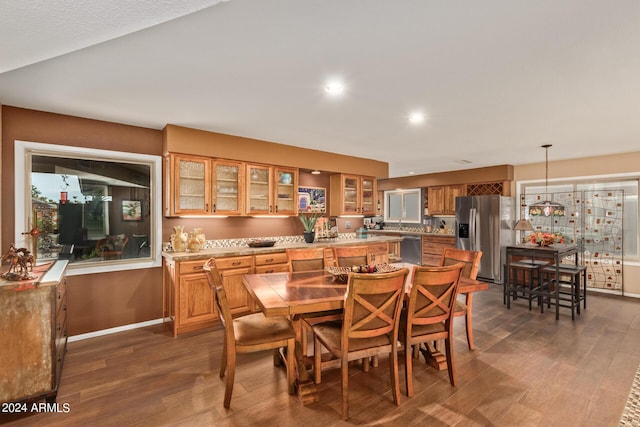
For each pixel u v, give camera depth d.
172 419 1.98
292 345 2.23
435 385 2.37
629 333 3.39
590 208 5.42
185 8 1.18
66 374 2.52
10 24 1.21
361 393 2.27
